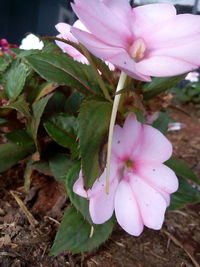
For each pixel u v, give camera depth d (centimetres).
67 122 15
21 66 16
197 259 16
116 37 10
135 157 12
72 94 17
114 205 12
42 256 14
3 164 16
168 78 14
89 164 10
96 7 9
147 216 11
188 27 10
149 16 10
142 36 10
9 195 17
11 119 17
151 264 15
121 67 8
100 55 8
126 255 15
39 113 14
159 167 12
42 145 16
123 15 10
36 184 18
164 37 10
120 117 12
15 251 14
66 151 16
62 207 17
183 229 18
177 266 15
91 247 13
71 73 13
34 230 15
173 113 49
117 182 12
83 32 9
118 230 17
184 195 15
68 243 13
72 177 13
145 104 15
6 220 16
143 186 12
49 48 15
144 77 9
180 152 32
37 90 16
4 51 21
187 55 9
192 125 44
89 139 11
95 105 11
